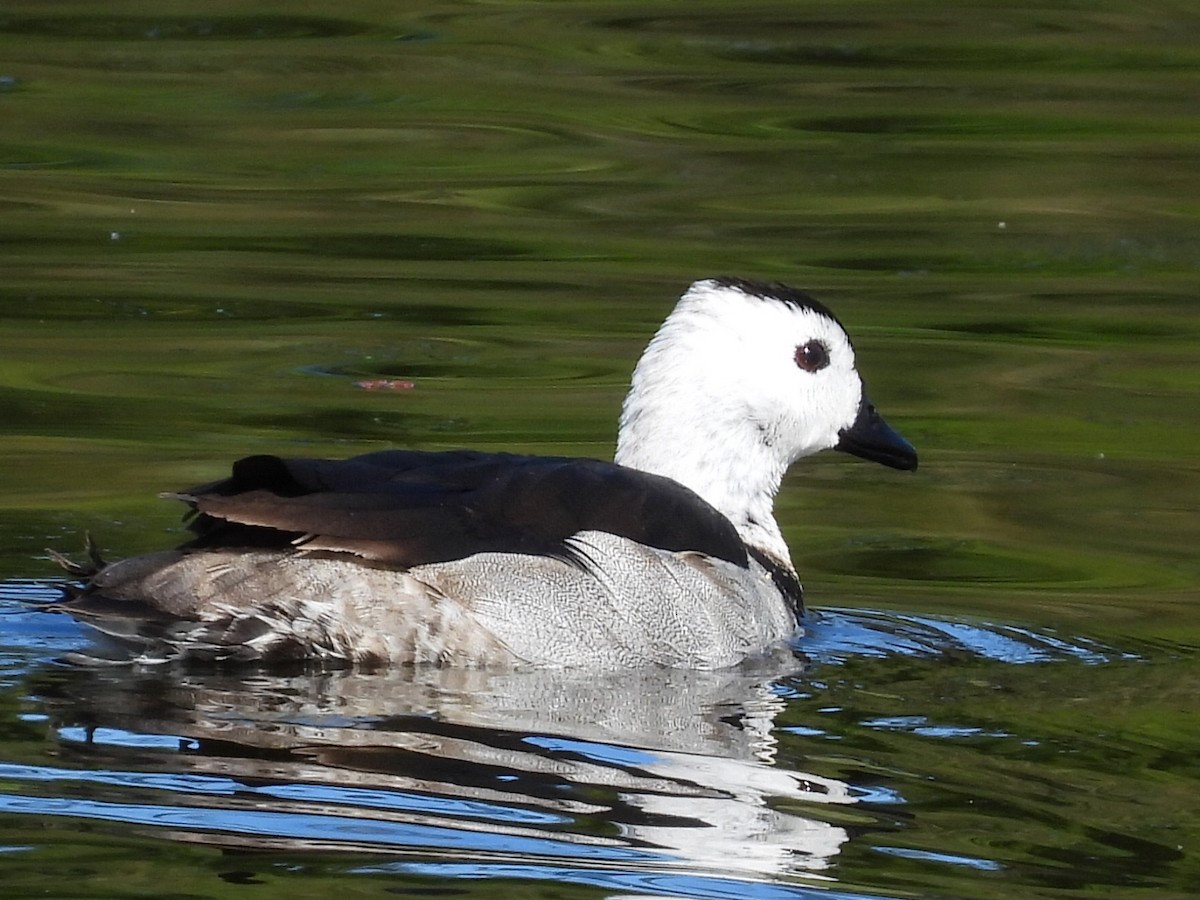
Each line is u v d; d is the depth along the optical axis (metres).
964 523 14.25
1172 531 14.05
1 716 9.57
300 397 16.12
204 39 26.42
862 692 10.70
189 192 21.41
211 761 9.12
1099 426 16.30
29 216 20.44
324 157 22.52
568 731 9.76
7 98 23.72
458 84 24.92
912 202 21.72
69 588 10.41
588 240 20.38
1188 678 11.05
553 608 10.77
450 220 20.84
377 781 8.99
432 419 15.68
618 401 16.22
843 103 24.62
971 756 9.64
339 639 10.41
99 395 16.00
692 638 11.11
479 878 8.07
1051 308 19.06
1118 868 8.37
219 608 10.28
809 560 13.43
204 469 14.32
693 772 9.28
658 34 27.31
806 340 12.57
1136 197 21.92
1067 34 27.58
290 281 19.00
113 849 8.20
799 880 8.16
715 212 21.36
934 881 8.24
